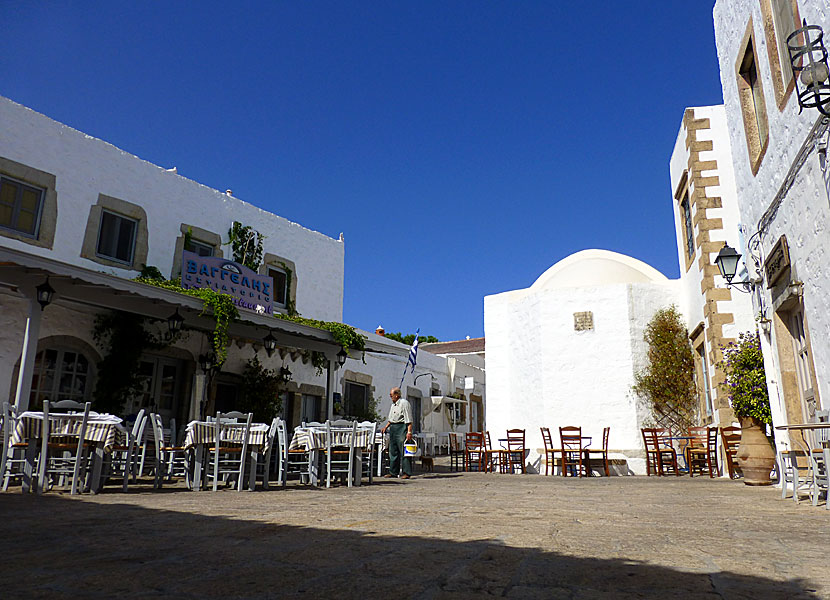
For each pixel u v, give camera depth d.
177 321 11.33
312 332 13.14
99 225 12.57
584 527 4.16
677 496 6.96
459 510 5.24
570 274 16.30
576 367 15.03
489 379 16.72
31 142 11.57
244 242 15.48
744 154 8.77
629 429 14.31
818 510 5.43
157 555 3.05
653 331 14.54
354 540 3.53
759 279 8.45
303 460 9.89
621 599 2.24
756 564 2.88
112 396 12.29
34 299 9.21
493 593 2.31
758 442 8.73
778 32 7.09
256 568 2.75
